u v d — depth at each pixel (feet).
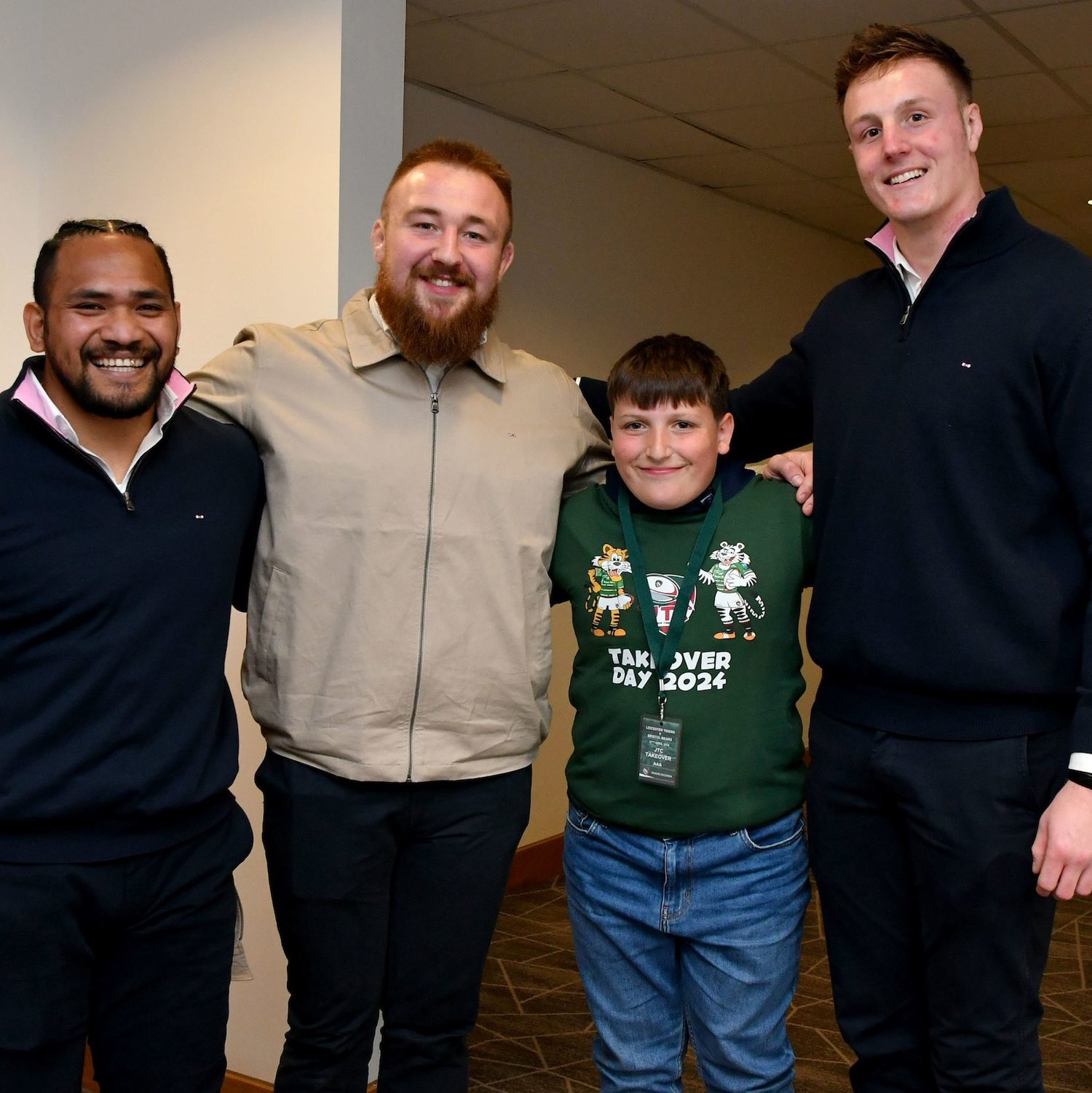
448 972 6.32
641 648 6.23
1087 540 5.24
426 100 13.60
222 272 9.03
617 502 6.53
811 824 6.12
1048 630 5.36
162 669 5.32
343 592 6.03
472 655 6.17
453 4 11.10
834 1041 10.67
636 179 17.07
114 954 5.45
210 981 5.60
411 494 6.10
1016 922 5.52
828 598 5.89
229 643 9.05
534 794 16.08
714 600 6.18
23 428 5.20
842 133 15.37
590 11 11.28
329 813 6.06
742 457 7.17
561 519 6.68
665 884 6.19
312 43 8.54
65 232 5.27
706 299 18.85
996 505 5.42
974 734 5.47
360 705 5.99
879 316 5.91
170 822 5.39
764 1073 6.20
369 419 6.15
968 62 12.49
